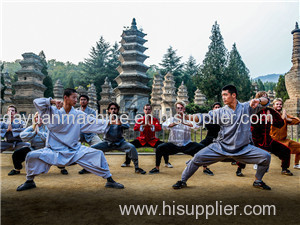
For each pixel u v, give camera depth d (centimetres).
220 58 2878
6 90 2638
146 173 430
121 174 420
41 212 229
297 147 462
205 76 2912
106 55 4944
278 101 468
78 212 229
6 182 353
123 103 964
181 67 5444
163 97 2628
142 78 1178
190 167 323
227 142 319
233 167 500
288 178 395
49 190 310
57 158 316
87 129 355
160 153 433
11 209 237
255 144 439
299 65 1383
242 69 3244
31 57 1634
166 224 202
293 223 207
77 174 421
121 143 443
